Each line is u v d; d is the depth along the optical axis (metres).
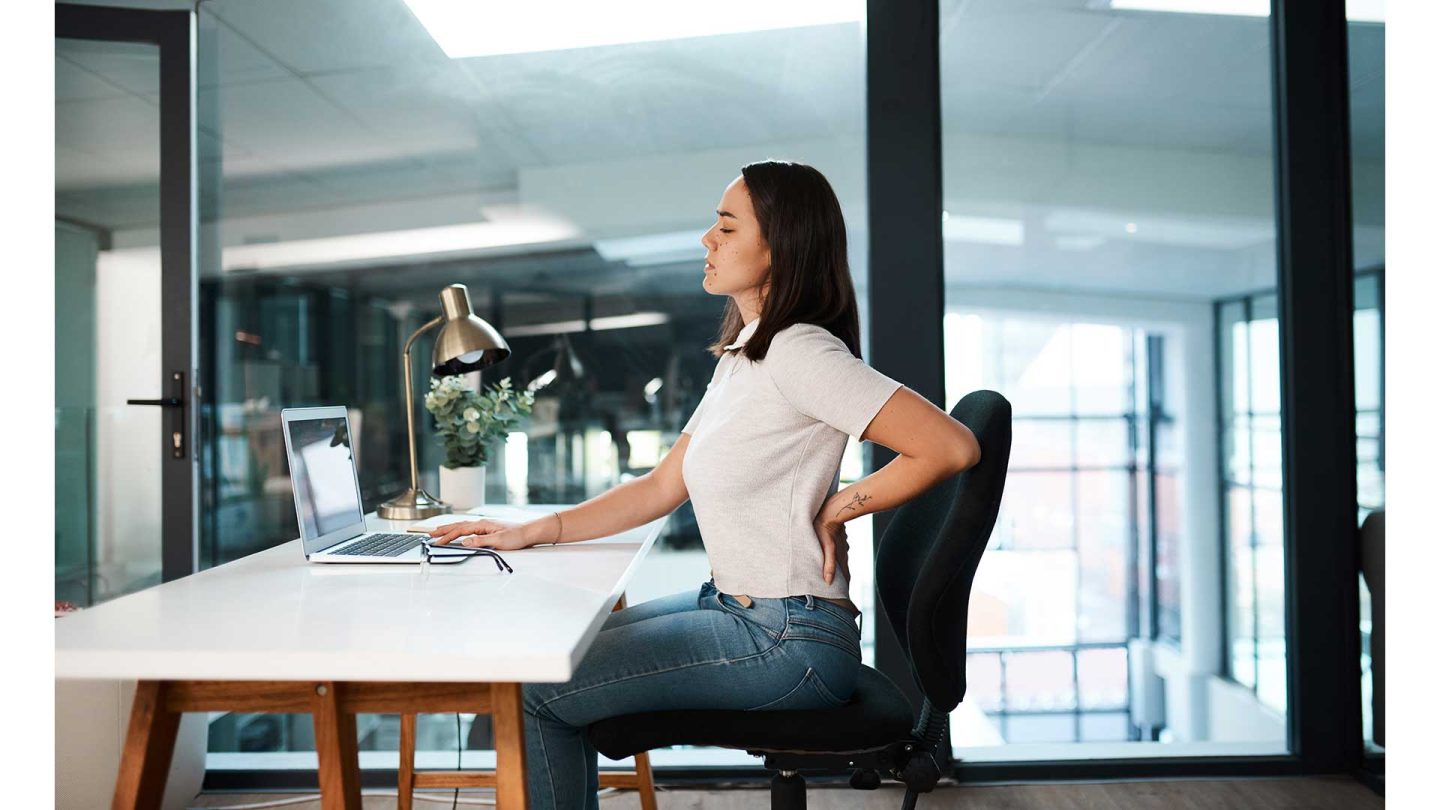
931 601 1.20
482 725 2.42
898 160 2.33
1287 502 2.34
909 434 1.21
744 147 2.47
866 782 1.35
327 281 2.51
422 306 2.52
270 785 2.33
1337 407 2.30
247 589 1.21
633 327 2.50
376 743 2.44
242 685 1.02
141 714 1.01
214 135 2.48
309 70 2.49
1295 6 2.30
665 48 2.48
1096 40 2.35
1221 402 2.43
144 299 2.39
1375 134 2.30
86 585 2.37
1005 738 2.63
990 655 2.85
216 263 2.49
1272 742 2.39
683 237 2.49
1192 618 2.62
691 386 2.49
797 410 1.27
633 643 1.24
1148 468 2.70
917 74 2.32
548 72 2.49
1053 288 2.38
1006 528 2.92
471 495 2.24
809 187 1.34
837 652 1.24
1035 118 2.35
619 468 2.50
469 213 2.51
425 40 2.49
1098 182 2.36
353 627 0.98
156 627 0.97
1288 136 2.31
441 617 1.03
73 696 1.93
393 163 2.51
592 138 2.49
